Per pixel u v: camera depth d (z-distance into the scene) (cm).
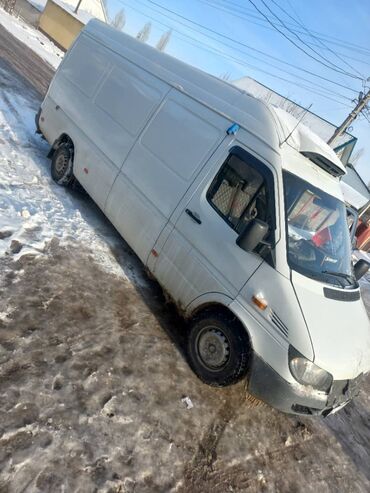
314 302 365
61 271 444
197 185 433
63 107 640
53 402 293
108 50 596
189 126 459
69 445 271
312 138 439
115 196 523
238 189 402
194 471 313
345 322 382
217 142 429
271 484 349
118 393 336
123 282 498
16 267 407
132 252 581
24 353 319
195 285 416
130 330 420
